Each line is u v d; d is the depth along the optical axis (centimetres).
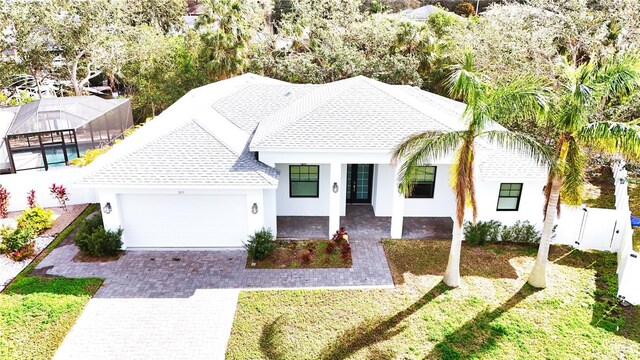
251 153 1791
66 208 2145
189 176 1590
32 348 1190
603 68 1265
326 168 1956
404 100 2000
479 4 6538
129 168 1612
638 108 2116
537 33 2655
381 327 1282
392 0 6762
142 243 1723
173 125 1930
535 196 1759
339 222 1895
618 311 1373
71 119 2641
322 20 4381
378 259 1667
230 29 3819
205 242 1731
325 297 1427
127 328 1279
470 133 1272
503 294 1447
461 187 1324
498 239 1814
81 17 3819
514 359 1163
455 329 1275
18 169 2541
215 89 2886
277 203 2012
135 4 5759
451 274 1475
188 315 1340
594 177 2545
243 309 1364
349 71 3934
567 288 1489
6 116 2836
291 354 1178
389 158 1712
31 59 3784
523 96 1216
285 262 1639
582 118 1227
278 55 4344
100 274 1552
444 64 3778
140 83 3994
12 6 3562
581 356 1178
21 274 1552
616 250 1741
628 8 2508
